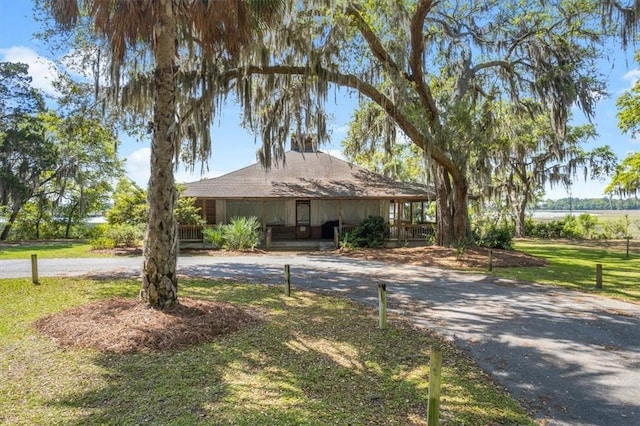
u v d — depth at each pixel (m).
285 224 22.03
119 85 10.33
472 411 3.55
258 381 4.11
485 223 30.39
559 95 14.24
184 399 3.66
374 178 23.38
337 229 20.53
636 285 10.27
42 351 4.86
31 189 27.11
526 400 3.82
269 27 7.90
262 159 15.70
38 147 26.14
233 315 6.36
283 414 3.40
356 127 18.50
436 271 12.27
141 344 4.98
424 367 4.57
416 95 15.20
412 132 14.98
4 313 6.64
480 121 16.20
